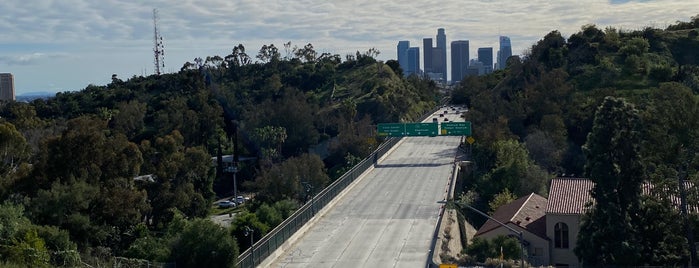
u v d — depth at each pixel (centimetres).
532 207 5484
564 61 12194
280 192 8475
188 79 16075
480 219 6831
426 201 6412
